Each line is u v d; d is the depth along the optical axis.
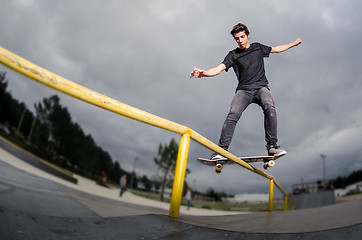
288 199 6.94
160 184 26.56
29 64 0.96
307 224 1.79
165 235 1.33
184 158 1.85
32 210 1.41
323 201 14.56
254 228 1.65
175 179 1.86
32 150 18.97
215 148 1.95
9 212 1.24
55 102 29.77
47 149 28.27
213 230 1.52
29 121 27.88
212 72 2.19
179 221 1.72
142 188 41.06
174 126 1.71
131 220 1.60
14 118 26.41
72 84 1.10
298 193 17.97
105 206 2.20
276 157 2.21
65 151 30.16
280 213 3.08
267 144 2.27
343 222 1.71
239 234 1.44
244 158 2.39
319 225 1.69
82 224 1.35
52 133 29.33
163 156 25.06
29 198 1.75
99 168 36.78
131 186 37.25
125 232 1.32
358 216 1.95
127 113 1.36
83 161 32.53
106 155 40.28
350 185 51.62
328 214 2.41
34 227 1.12
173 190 1.88
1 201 1.41
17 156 9.06
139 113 1.44
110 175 40.00
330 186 14.76
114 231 1.31
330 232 1.41
